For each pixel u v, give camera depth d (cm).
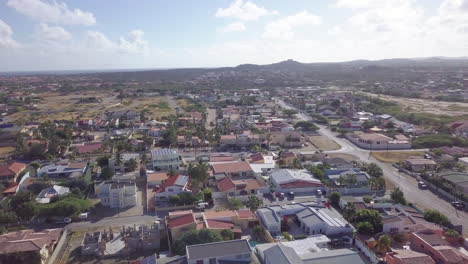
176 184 10838
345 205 9775
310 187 11606
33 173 13200
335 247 8006
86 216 9681
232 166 13225
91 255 7875
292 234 8700
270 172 12950
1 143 18162
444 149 16125
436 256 7156
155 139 18862
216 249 7012
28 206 9338
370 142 17338
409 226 8544
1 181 12394
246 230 8869
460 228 8719
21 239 7762
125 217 9800
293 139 17788
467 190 10731
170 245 8081
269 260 6738
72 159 15038
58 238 8338
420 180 12319
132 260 7644
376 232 8419
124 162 13638
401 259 6688
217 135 17825
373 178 11556
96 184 11594
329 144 18162
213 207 10406
